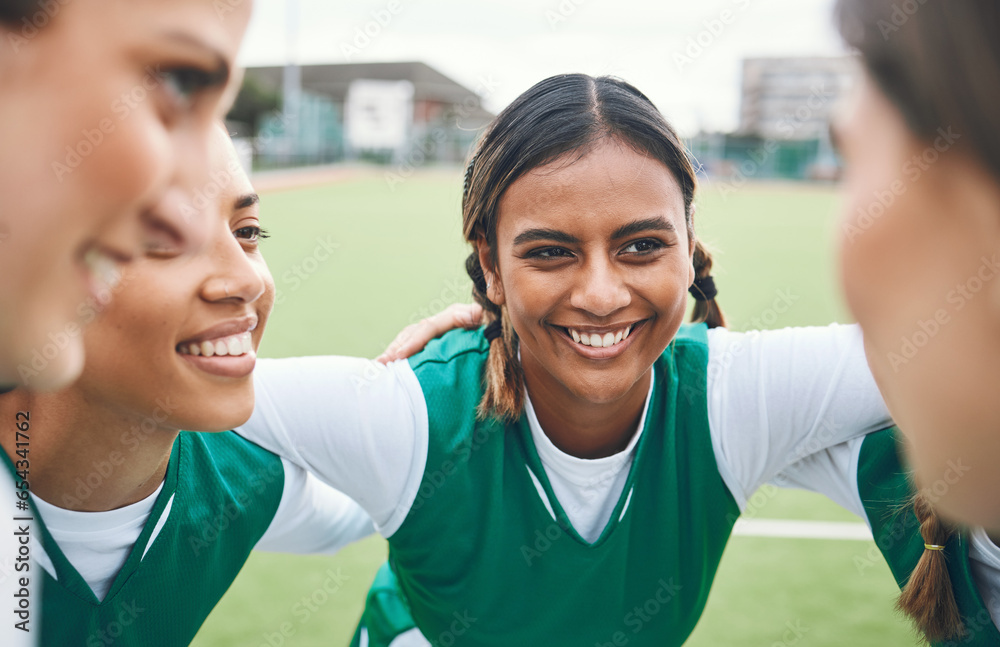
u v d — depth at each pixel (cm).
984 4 38
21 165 39
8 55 38
